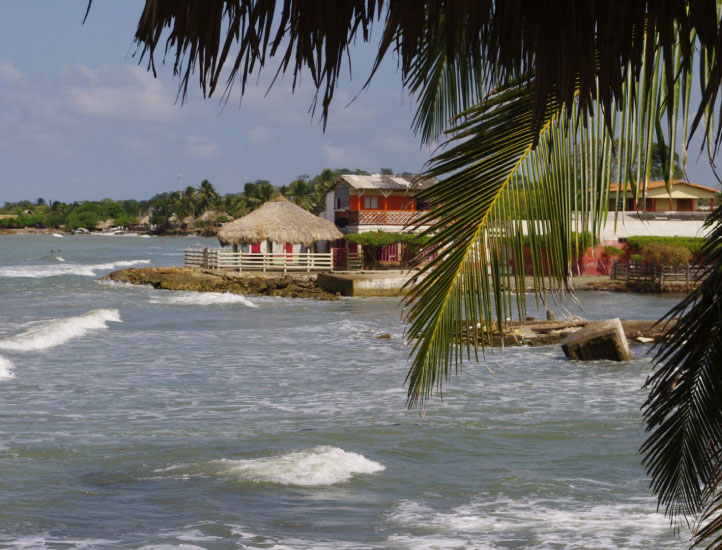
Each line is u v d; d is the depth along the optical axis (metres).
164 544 12.89
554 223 5.41
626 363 32.78
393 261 88.88
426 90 6.53
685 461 5.20
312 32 3.36
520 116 5.38
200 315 55.66
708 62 3.98
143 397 25.95
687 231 80.00
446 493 15.87
